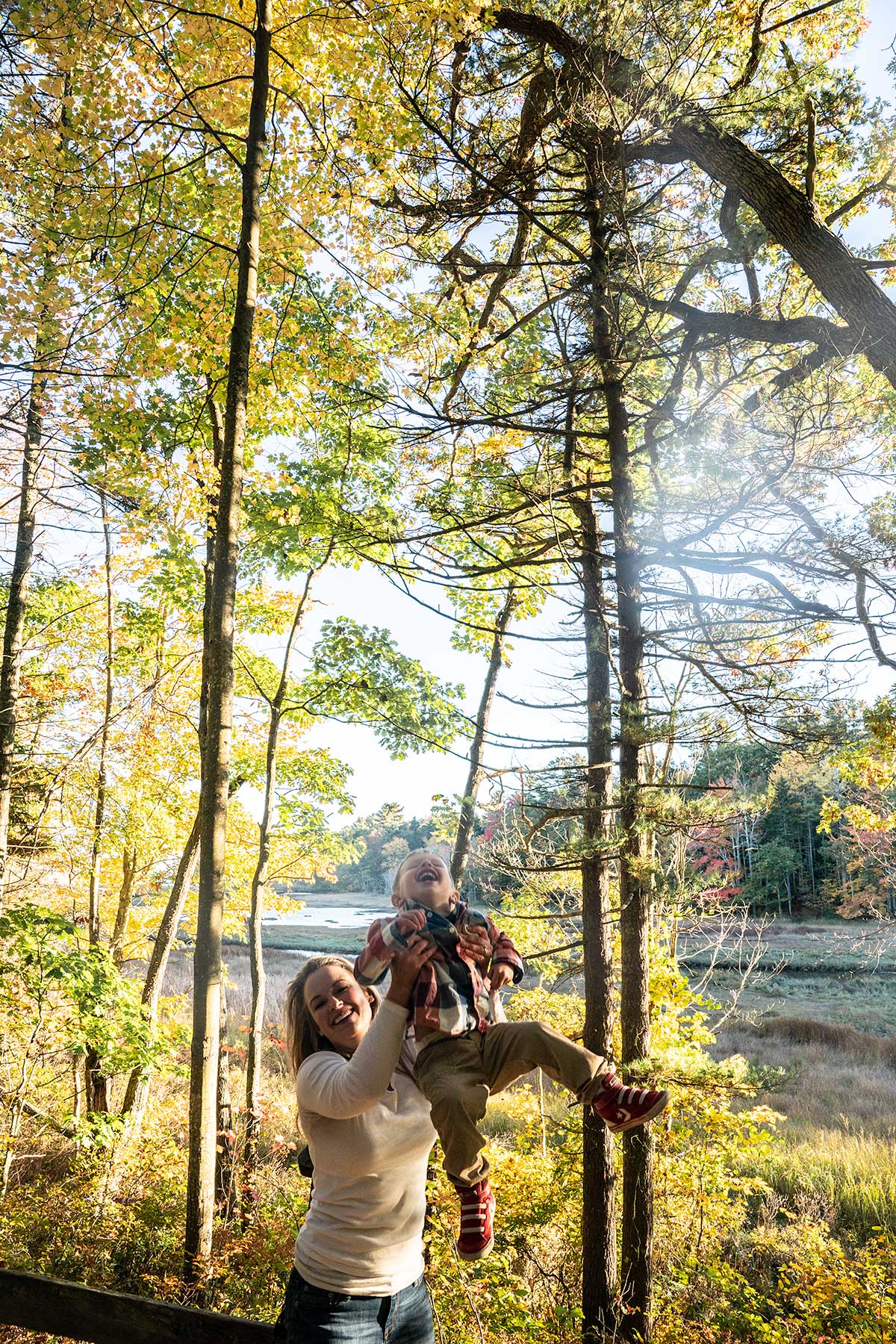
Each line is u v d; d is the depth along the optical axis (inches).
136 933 685.3
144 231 323.0
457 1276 292.0
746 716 294.8
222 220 368.8
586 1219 301.3
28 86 289.9
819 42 396.5
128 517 375.9
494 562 453.4
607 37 282.2
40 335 290.7
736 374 320.8
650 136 297.4
